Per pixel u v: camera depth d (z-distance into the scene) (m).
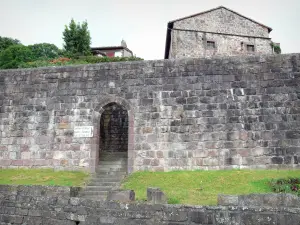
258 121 13.60
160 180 12.38
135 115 14.53
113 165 15.20
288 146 13.16
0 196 9.91
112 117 19.70
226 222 7.62
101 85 15.21
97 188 12.18
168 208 8.10
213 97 14.15
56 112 15.26
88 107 15.08
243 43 30.83
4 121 15.64
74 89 15.38
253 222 7.47
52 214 9.20
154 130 14.23
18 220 9.50
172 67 14.79
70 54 41.97
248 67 14.25
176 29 29.89
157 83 14.73
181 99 14.36
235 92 14.05
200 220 7.80
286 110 13.53
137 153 14.11
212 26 30.66
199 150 13.72
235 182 11.49
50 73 15.80
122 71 15.20
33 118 15.41
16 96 15.85
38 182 12.69
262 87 13.93
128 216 8.38
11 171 14.45
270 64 14.12
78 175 13.74
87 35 44.66
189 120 14.09
